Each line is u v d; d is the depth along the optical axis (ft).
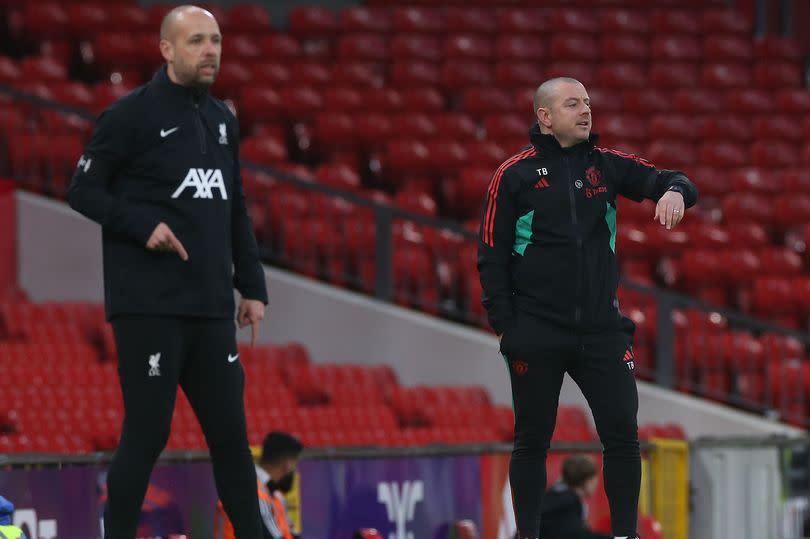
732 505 101.76
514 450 53.06
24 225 134.62
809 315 158.20
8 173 143.95
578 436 121.70
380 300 138.62
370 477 84.17
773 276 163.22
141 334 47.80
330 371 127.03
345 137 183.01
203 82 48.98
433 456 88.43
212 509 74.08
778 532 104.94
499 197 51.72
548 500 81.05
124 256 48.21
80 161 48.62
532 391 51.93
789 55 220.64
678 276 160.25
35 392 104.01
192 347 48.93
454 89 203.00
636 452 51.34
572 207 51.39
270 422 109.70
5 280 133.28
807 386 145.69
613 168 52.65
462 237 150.41
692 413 136.87
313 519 80.53
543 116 52.16
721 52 218.59
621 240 160.76
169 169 48.29
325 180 163.94
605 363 51.47
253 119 185.57
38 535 64.28
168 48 49.08
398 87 201.26
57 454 65.67
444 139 184.14
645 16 221.66
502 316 51.60
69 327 122.93
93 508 67.15
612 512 51.31
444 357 137.18
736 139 199.93
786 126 202.39
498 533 92.89
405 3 221.87
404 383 136.87
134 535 48.11
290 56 202.18
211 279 48.62
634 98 204.13
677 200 49.49
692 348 145.28
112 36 190.08
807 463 107.55
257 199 152.46
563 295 51.24
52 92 171.12
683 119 199.00
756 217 177.06
